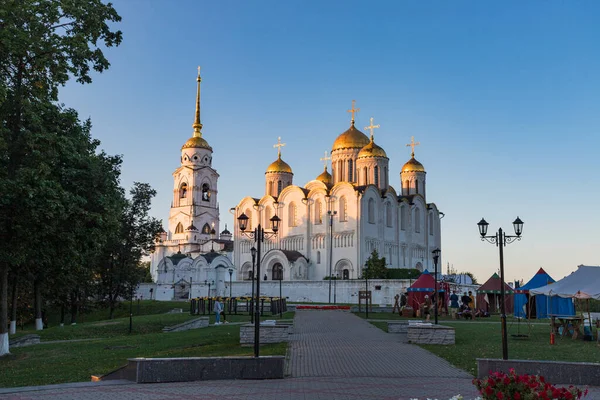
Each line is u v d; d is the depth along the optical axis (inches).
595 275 1349.7
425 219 4749.0
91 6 1278.3
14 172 1237.1
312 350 1104.2
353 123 4650.6
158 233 2741.1
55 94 1298.0
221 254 4338.1
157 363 773.3
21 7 1168.2
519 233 914.1
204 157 5428.2
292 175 4913.9
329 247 4126.5
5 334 1338.6
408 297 2377.0
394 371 854.5
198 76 5546.3
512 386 459.2
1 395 686.5
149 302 3582.7
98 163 1457.9
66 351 1357.0
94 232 1360.7
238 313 2493.8
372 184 4170.8
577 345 1182.9
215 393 689.6
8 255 1262.3
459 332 1461.6
